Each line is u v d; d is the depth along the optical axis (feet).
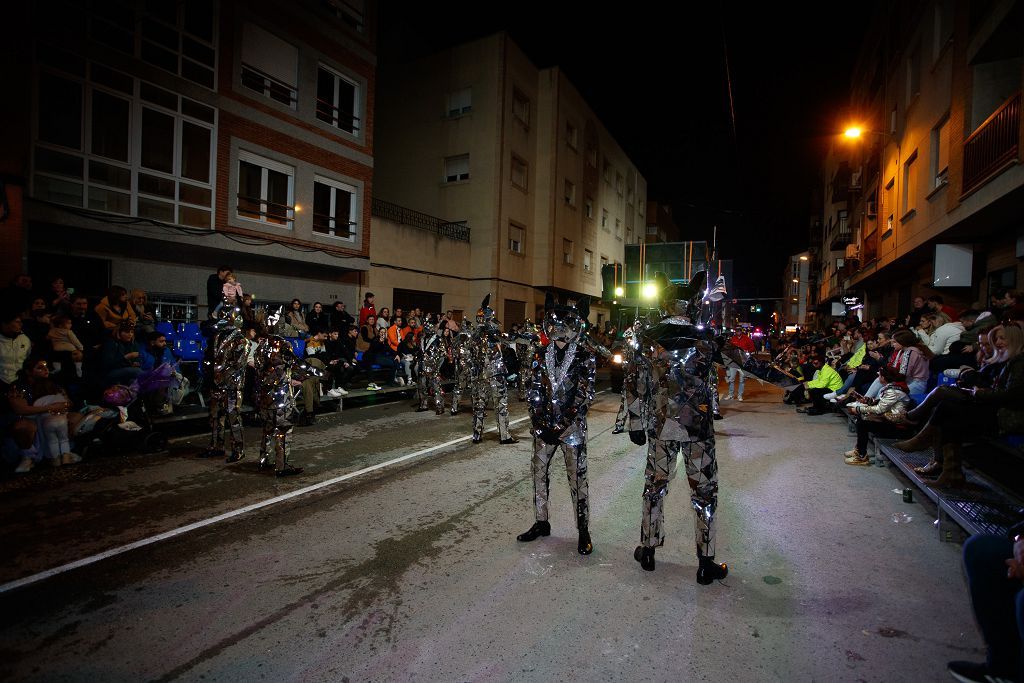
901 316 58.80
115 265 34.91
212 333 20.86
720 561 12.33
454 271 69.72
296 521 14.73
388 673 8.19
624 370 12.20
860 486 18.57
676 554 12.77
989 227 34.12
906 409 20.21
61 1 31.09
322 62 48.44
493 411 34.47
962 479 14.42
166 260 37.65
